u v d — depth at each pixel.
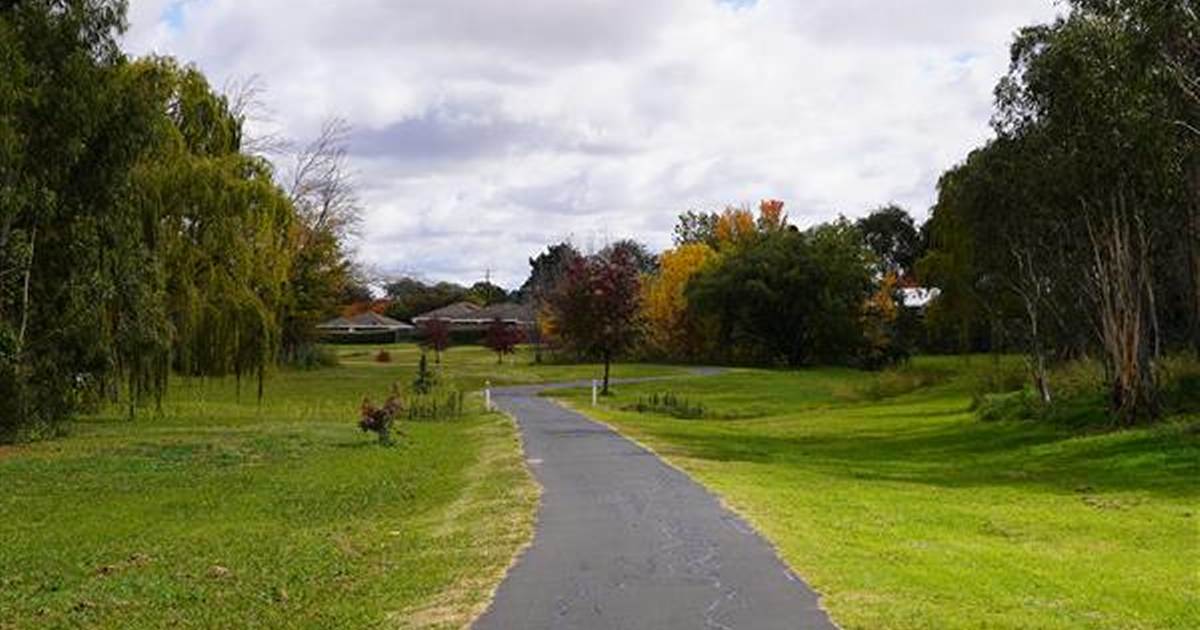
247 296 36.81
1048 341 51.34
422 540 14.13
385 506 18.09
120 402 36.78
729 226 108.75
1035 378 42.28
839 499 18.09
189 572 12.43
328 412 41.56
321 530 15.64
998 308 53.56
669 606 9.56
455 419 39.44
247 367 37.50
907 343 93.62
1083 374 40.78
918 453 31.09
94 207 31.34
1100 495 20.39
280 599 10.73
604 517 15.09
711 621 8.99
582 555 12.17
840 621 8.86
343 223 77.19
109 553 14.21
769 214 108.19
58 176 30.06
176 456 26.44
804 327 93.12
